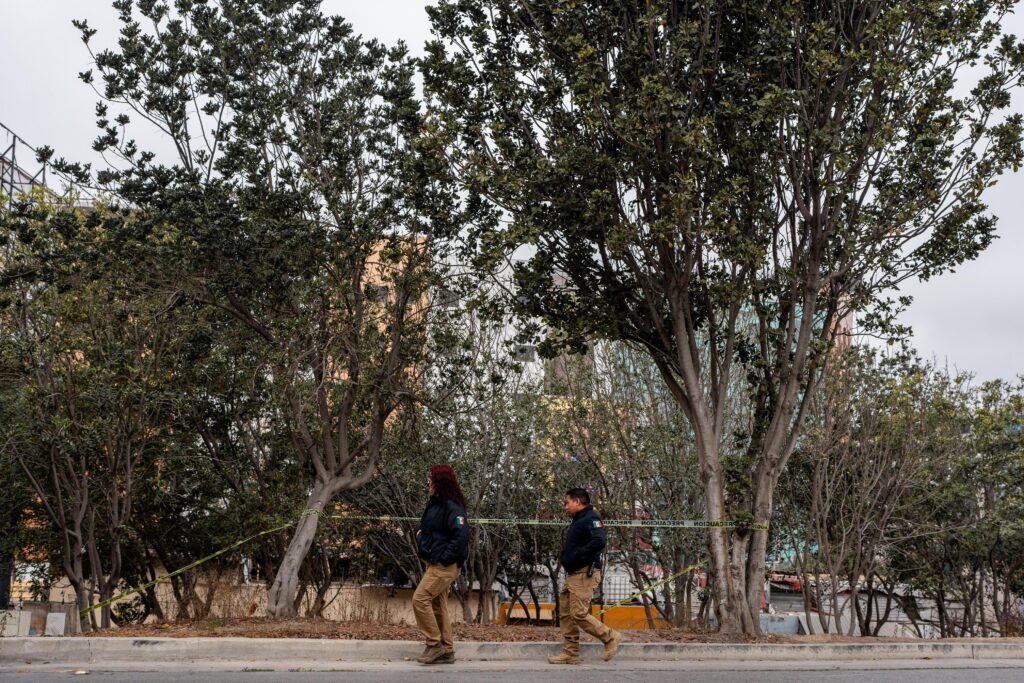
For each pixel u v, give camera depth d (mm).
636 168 12055
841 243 12672
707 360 18703
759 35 12102
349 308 13539
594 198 11555
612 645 9852
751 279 12500
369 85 14148
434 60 12500
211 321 15492
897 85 11734
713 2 11805
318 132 13695
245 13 13828
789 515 20219
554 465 20047
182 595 17672
